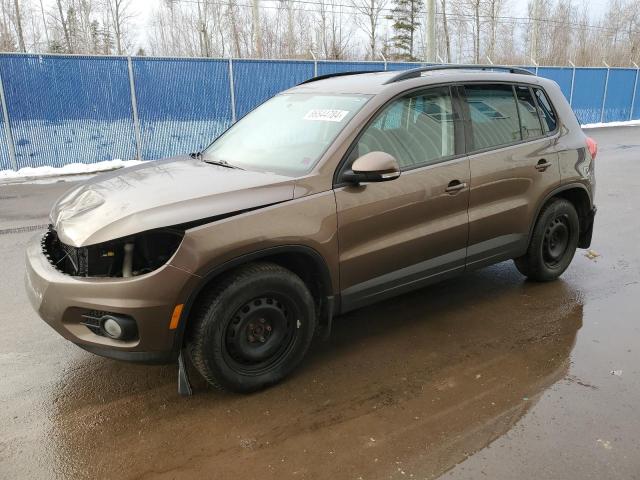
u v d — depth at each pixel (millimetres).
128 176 3783
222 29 38344
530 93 4898
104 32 38469
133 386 3529
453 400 3357
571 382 3537
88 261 3051
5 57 11508
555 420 3139
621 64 45312
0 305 4758
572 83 23781
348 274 3680
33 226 7512
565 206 5059
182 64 13484
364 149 3734
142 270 3053
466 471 2738
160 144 13633
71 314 3096
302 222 3381
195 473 2752
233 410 3271
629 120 26469
